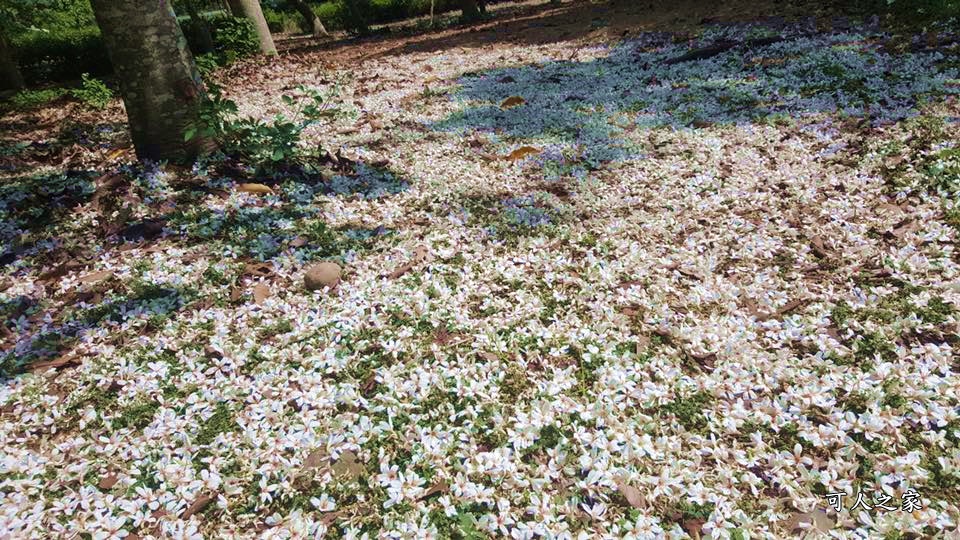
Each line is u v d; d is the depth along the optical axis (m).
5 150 6.34
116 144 6.09
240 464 2.25
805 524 1.91
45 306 3.30
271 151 4.98
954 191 3.71
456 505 2.05
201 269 3.51
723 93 6.18
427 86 8.14
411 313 3.07
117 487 2.18
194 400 2.55
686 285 3.23
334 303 3.17
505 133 5.76
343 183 4.71
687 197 4.12
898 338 2.67
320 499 2.04
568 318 2.96
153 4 4.65
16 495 2.13
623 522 1.95
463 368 2.65
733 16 9.55
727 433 2.28
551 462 2.14
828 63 6.48
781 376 2.48
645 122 5.67
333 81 9.23
